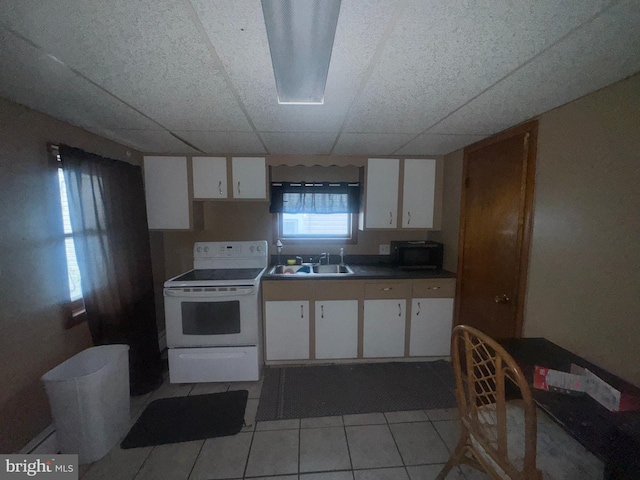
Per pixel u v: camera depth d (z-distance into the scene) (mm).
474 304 2189
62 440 1449
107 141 2053
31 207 1455
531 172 1635
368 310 2455
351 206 2912
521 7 768
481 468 1171
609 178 1218
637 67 1074
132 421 1792
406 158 2625
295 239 2998
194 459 1510
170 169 2502
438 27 852
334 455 1533
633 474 795
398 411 1883
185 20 818
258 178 2557
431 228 2701
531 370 1249
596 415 964
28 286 1432
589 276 1312
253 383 2219
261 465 1472
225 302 2137
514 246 1762
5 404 1313
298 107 1480
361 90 1280
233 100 1387
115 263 1925
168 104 1432
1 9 747
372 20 821
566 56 1007
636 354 1130
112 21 815
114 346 1766
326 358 2479
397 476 1410
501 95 1332
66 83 1198
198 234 2902
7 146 1341
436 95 1336
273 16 795
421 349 2518
